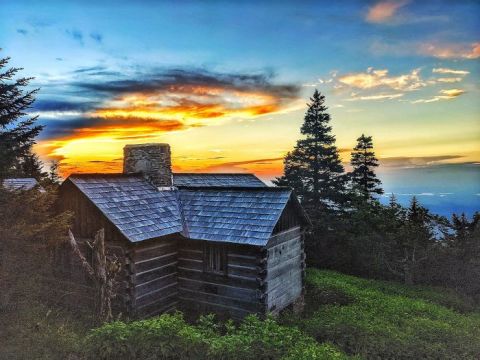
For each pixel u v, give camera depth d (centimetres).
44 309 1076
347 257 2475
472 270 2078
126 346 739
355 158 3247
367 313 1316
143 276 1260
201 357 730
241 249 1295
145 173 1578
